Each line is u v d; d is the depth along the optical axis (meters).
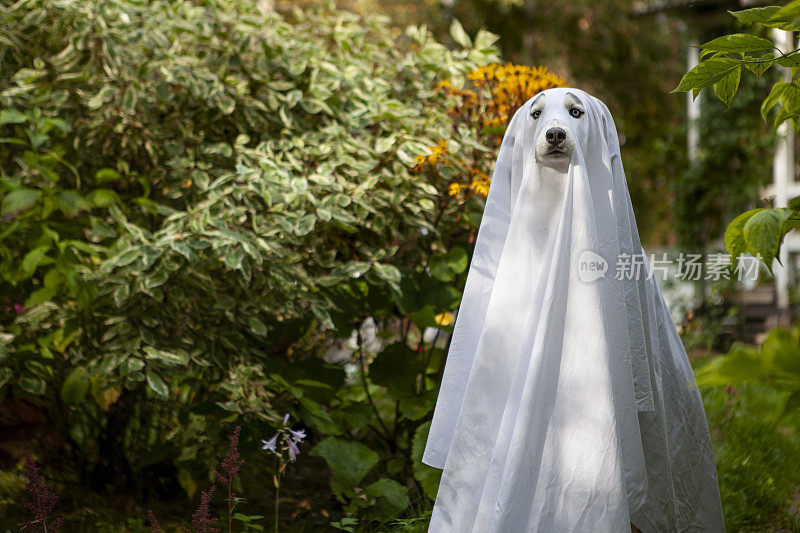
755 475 3.50
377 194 3.36
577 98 2.35
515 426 2.10
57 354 3.29
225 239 2.94
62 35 3.49
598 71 12.90
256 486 3.50
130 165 3.69
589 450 2.07
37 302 3.11
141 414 3.45
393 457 3.56
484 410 2.27
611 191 2.30
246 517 2.64
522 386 2.17
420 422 3.52
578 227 2.19
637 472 2.13
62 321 3.22
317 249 3.45
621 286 2.22
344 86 3.80
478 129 3.65
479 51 3.86
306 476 3.75
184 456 3.17
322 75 3.77
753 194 8.16
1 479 3.19
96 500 3.26
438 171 3.49
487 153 3.56
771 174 8.29
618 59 12.76
